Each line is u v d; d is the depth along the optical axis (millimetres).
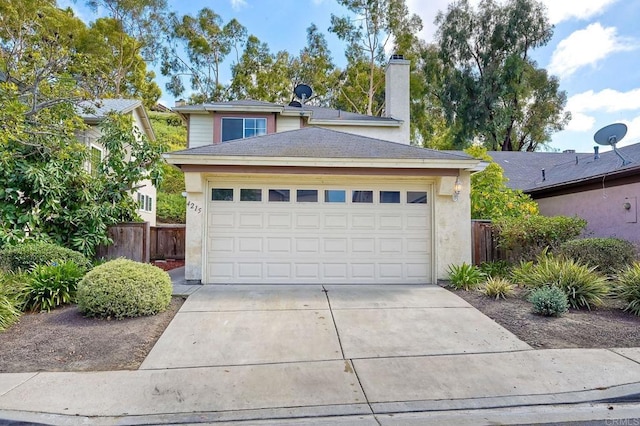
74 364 4484
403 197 8891
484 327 5707
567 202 11914
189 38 32625
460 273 8133
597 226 10688
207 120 16953
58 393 3807
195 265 8461
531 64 29703
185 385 3998
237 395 3801
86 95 10164
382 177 8688
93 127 12961
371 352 4836
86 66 10852
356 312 6406
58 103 9672
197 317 6102
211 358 4664
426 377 4168
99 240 9531
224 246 8625
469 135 30172
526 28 29188
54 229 9430
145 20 31516
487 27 30406
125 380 4102
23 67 9672
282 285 8430
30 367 4395
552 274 7105
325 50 32031
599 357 4625
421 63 31625
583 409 3600
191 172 8266
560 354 4727
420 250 8859
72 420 3375
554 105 29703
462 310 6516
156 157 10727
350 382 4062
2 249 8070
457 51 30844
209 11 33062
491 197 11438
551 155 19062
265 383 4043
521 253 9336
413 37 29141
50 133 8938
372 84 28984
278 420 3416
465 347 4980
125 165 10602
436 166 8344
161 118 34500
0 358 4598
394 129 17656
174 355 4742
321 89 31594
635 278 6414
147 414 3473
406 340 5223
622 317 6070
